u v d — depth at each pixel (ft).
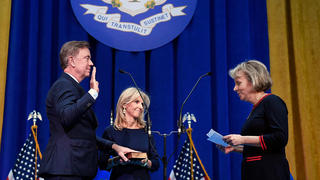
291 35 11.76
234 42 11.55
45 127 10.62
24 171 10.16
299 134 11.09
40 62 11.02
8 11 11.24
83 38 11.41
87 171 6.08
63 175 5.92
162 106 11.09
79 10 11.44
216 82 11.25
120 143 8.24
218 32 11.51
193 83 11.27
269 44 11.58
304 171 10.81
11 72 10.80
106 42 11.40
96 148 6.45
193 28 11.68
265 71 6.91
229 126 11.09
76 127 6.20
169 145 10.82
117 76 11.21
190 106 11.10
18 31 11.09
